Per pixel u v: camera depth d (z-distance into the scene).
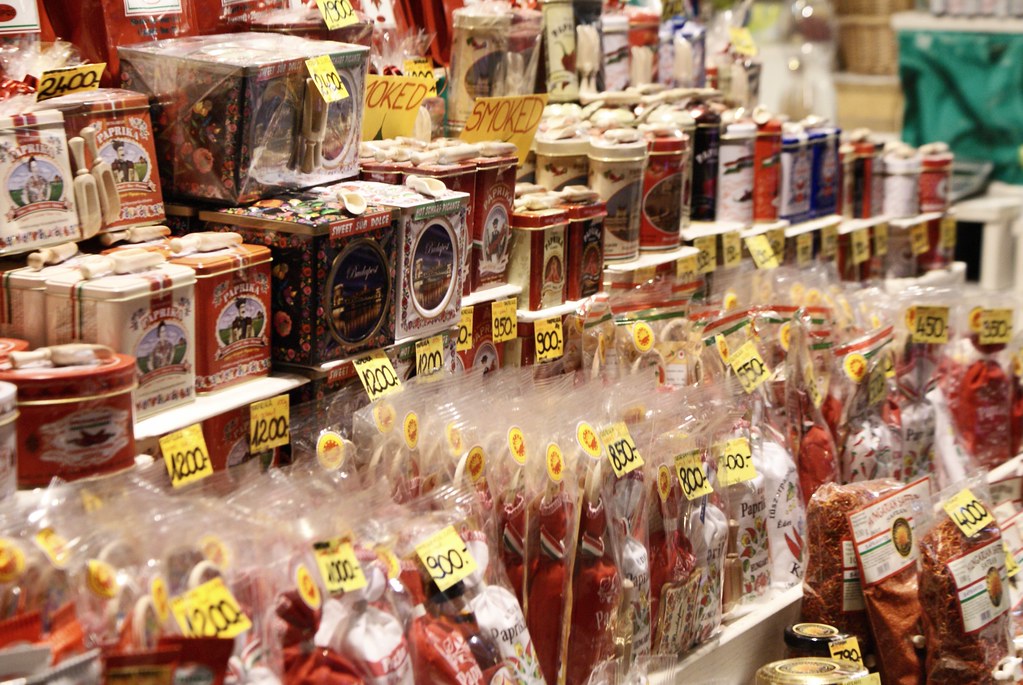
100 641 1.37
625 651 2.03
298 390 2.04
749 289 3.03
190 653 1.32
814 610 2.36
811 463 2.65
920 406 3.18
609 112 3.01
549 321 2.57
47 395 1.60
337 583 1.54
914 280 3.64
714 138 3.24
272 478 1.76
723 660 2.29
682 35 3.51
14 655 1.25
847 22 5.77
